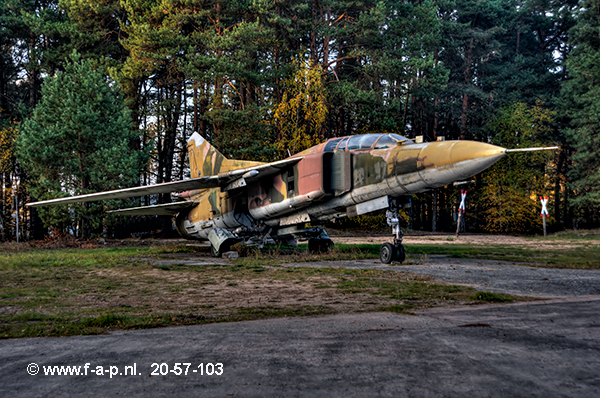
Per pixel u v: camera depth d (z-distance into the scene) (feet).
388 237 102.63
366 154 40.16
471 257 45.27
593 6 131.23
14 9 118.52
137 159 86.43
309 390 6.77
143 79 124.47
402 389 6.68
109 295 22.17
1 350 10.25
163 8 104.06
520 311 13.83
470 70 169.27
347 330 11.41
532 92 164.45
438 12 162.40
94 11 112.57
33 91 124.06
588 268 33.32
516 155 139.33
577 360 8.02
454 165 32.12
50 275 32.40
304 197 43.60
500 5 170.30
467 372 7.46
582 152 126.11
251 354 9.10
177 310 17.37
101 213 82.84
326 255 47.19
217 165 61.00
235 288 24.16
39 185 80.02
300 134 101.04
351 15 129.59
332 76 128.47
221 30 110.32
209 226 58.85
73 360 9.06
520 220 138.51
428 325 11.80
